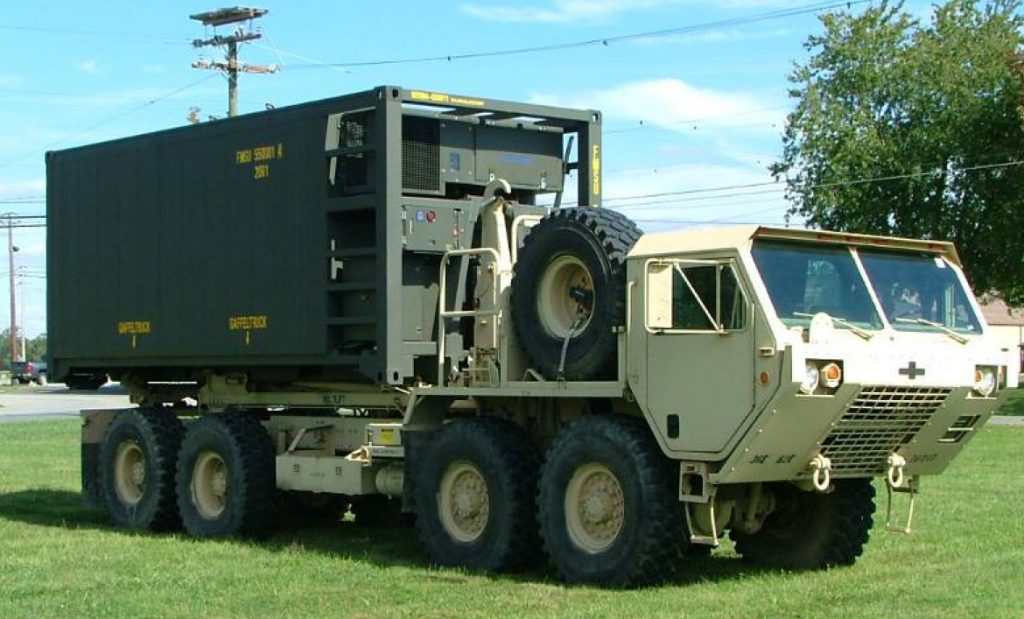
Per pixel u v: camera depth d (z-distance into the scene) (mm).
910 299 10828
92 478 16062
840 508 11531
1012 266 48906
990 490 17328
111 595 10289
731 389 9875
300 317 13109
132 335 15047
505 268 12211
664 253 10312
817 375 9695
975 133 48719
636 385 10438
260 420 14289
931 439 10867
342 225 12906
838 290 10414
